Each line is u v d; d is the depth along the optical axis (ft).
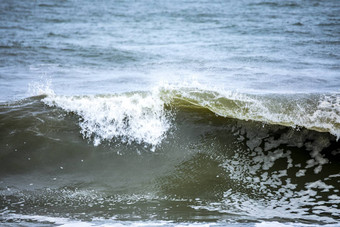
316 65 109.70
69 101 59.93
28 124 53.98
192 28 214.28
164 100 60.80
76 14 285.43
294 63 113.70
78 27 224.12
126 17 269.44
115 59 131.23
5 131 52.26
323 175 44.68
